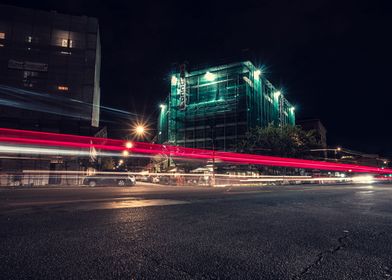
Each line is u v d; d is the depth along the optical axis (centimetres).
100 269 272
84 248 348
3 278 245
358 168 5931
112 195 1191
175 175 3831
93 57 5225
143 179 5281
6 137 3194
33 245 360
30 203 855
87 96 5016
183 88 6031
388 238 419
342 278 256
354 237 424
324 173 5850
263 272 270
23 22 4962
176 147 4819
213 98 5806
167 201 938
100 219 560
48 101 4769
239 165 4447
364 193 1473
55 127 4094
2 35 4809
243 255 327
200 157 4691
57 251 333
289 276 260
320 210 742
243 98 5428
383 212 708
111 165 5144
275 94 7044
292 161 4309
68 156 3597
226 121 5541
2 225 493
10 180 3041
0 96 4488
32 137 3338
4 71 4681
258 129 4466
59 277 249
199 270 274
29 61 4844
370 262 304
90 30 5319
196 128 5894
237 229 479
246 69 5547
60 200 952
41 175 3266
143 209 721
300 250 350
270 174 4497
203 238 411
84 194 1248
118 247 355
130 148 4038
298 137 4309
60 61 5016
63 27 5166
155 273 263
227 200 1014
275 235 434
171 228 480
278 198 1118
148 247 357
